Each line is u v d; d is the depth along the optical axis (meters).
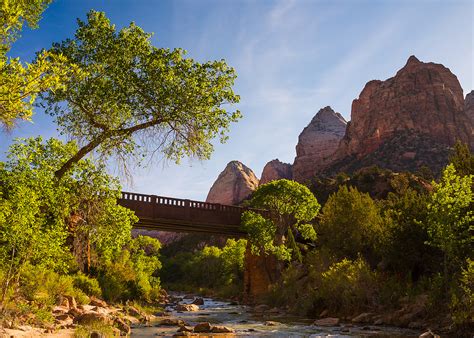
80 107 15.30
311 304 27.59
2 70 8.89
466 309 16.06
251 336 16.67
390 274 26.66
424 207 25.39
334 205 38.84
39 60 9.61
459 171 24.34
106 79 15.18
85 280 23.70
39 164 15.91
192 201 39.91
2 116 9.51
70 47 14.93
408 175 75.69
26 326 12.37
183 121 14.97
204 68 14.91
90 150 16.20
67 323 15.02
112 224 17.62
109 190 17.00
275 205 43.91
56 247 14.61
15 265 14.04
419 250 25.23
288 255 40.91
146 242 63.84
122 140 15.55
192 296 60.16
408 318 19.47
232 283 66.19
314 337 16.30
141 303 30.39
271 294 36.53
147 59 14.75
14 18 9.93
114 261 31.58
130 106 15.12
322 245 36.97
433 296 19.14
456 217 18.50
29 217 13.55
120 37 15.03
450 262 19.53
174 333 16.81
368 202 37.44
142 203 36.47
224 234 45.47
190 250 129.38
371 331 17.95
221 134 15.48
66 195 16.00
